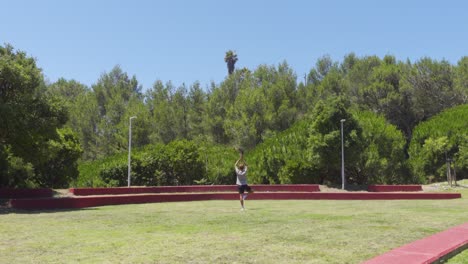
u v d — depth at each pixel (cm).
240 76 7962
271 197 2694
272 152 4703
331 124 4184
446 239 771
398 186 3766
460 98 6638
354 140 4125
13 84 2036
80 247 786
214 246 773
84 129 6769
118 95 7362
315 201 2377
